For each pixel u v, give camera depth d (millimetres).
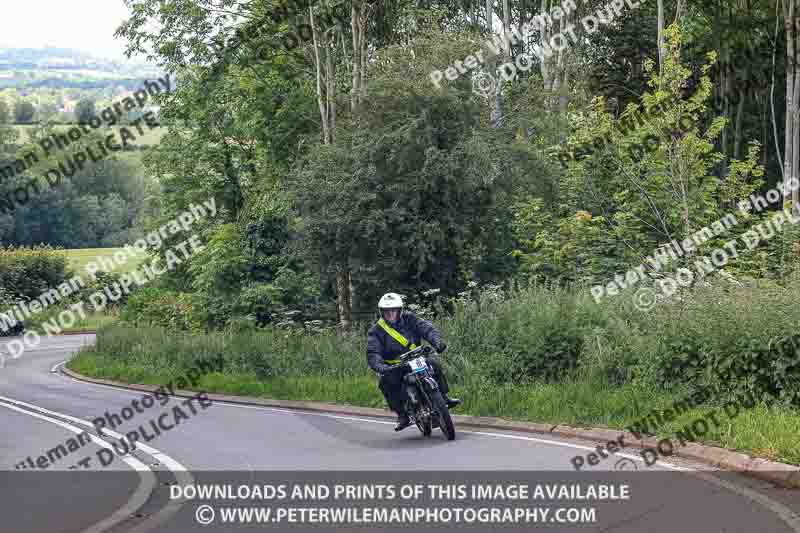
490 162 53969
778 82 86750
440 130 55438
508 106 58469
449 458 23094
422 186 55000
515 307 38094
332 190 56344
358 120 58688
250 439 29516
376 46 70500
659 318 31562
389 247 55969
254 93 83938
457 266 58875
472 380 33906
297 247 59062
